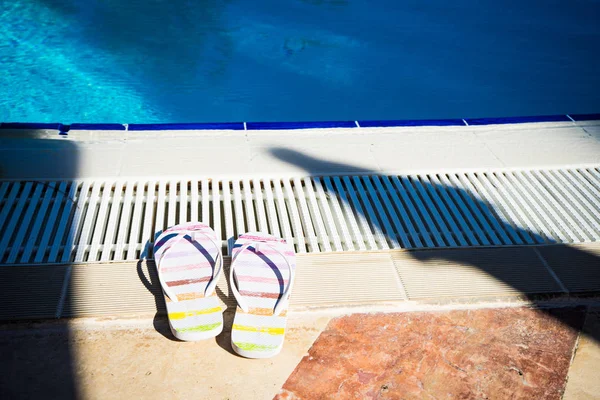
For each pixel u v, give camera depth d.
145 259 2.53
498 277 2.59
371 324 2.32
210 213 2.99
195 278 2.40
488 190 3.19
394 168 3.28
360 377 2.08
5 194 2.81
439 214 3.00
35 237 2.59
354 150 3.44
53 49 5.04
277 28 5.64
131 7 5.86
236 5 6.07
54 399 1.91
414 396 2.03
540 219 3.01
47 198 2.80
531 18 6.11
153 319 2.25
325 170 3.21
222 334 2.22
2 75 4.63
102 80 4.71
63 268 2.45
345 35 5.59
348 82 4.97
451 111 4.63
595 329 2.38
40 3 5.75
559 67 5.21
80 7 5.75
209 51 5.21
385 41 5.51
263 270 2.49
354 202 2.99
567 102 4.71
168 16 5.75
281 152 3.35
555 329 2.36
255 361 2.12
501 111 4.66
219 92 4.71
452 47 5.49
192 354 2.12
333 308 2.37
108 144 3.29
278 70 5.04
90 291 2.34
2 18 5.39
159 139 3.39
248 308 2.28
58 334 2.15
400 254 2.70
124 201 2.85
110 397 1.93
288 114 4.49
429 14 6.13
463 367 2.16
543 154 3.53
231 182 3.06
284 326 2.21
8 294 2.29
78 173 3.00
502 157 3.48
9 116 4.16
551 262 2.70
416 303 2.43
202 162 3.19
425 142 3.59
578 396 2.07
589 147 3.64
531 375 2.14
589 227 2.96
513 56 5.36
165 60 5.05
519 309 2.44
